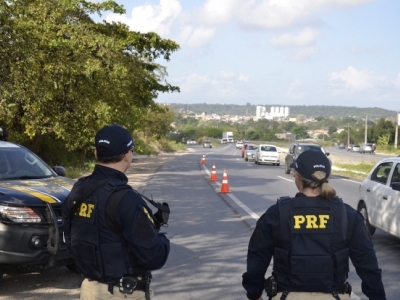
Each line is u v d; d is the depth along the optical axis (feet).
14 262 20.62
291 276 10.52
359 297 21.68
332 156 199.93
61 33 58.75
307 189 10.85
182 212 44.45
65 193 22.59
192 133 540.93
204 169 107.24
